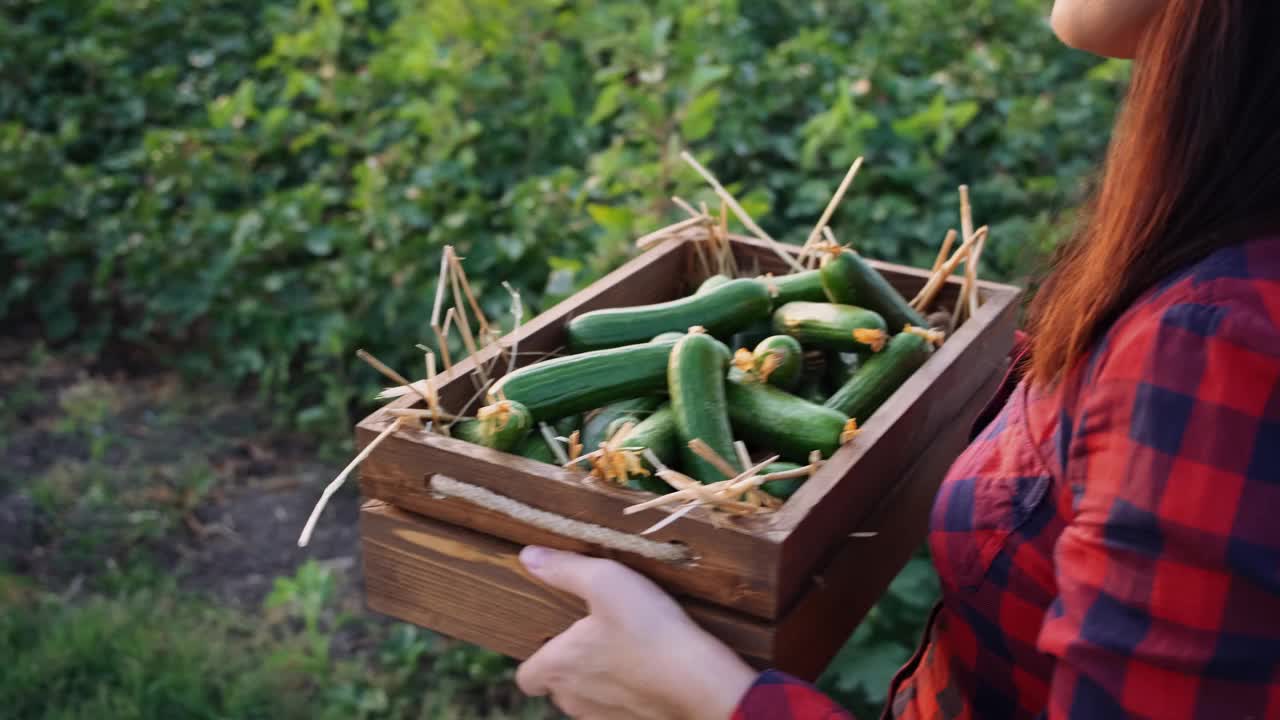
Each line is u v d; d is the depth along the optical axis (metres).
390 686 3.80
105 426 4.98
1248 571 0.94
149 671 3.67
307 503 4.63
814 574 1.45
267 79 6.69
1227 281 0.98
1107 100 5.29
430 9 5.86
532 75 5.64
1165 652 0.99
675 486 1.40
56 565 4.20
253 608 4.11
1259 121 1.00
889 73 5.45
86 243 5.55
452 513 1.52
